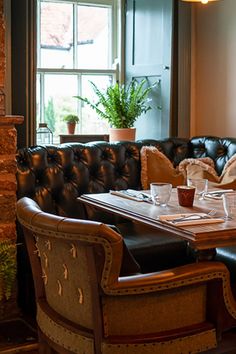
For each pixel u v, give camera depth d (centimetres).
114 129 454
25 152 343
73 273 193
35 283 225
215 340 206
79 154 367
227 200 242
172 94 452
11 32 401
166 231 226
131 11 480
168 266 327
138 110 461
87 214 359
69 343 201
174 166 418
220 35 455
